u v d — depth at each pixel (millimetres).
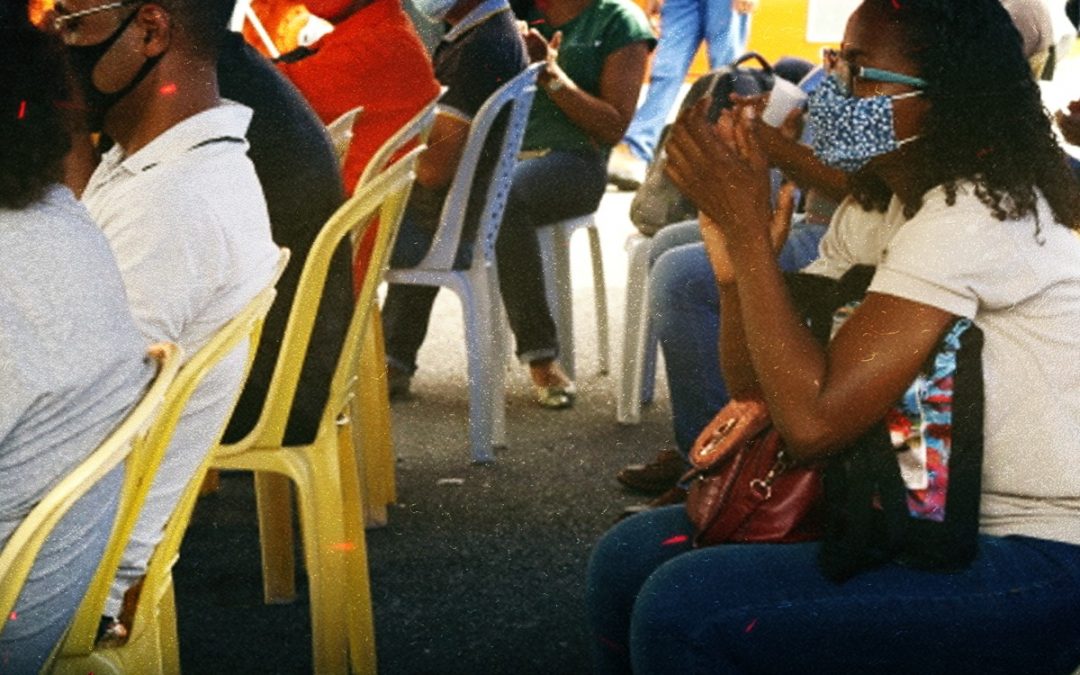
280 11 4867
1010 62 2160
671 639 2061
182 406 1968
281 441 2844
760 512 2178
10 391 1653
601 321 5531
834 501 2096
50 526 1662
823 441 2082
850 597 2049
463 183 4395
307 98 4176
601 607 2373
